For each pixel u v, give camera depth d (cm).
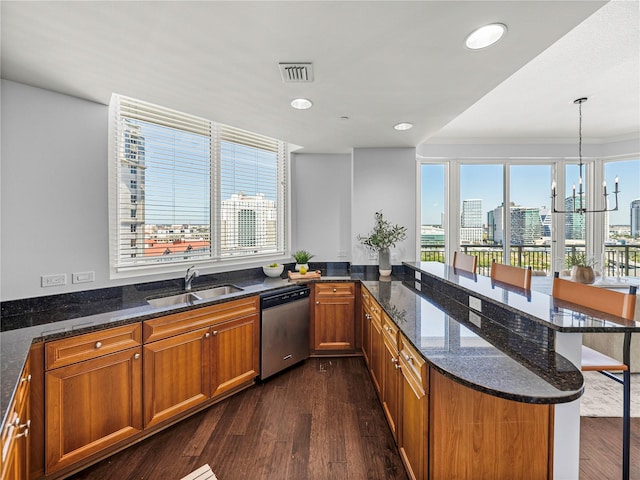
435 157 457
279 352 276
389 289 268
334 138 321
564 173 464
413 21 134
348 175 389
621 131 427
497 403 134
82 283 216
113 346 175
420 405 137
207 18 132
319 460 176
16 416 116
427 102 225
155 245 263
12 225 188
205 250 301
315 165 388
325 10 127
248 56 163
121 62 168
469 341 146
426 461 134
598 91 301
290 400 238
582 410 223
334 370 289
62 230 206
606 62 247
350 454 181
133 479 164
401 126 281
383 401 212
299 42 150
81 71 177
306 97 216
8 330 159
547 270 470
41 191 198
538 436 135
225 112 244
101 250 225
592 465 171
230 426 207
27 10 126
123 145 243
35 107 195
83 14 129
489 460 134
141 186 255
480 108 343
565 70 259
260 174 353
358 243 366
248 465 173
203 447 187
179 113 276
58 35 144
